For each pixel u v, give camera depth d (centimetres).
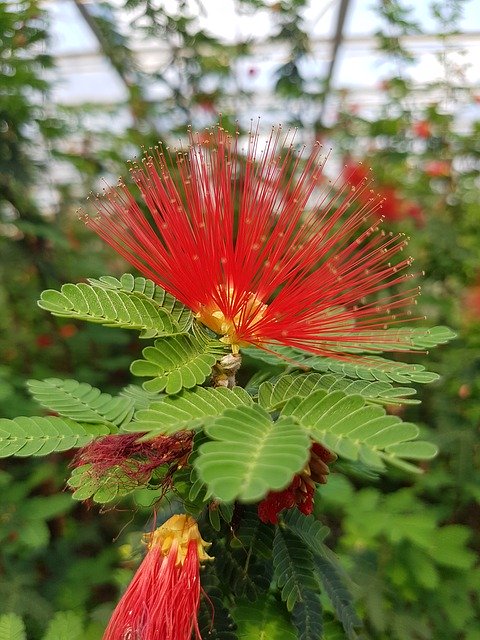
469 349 29
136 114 42
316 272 10
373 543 22
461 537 22
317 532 13
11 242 32
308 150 37
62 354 36
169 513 13
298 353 12
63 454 29
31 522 24
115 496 11
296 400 9
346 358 11
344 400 8
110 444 11
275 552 12
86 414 11
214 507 10
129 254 11
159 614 9
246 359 16
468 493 27
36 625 24
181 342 10
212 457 7
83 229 41
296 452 7
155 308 11
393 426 8
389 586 21
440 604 22
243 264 11
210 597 12
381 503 22
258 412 8
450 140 40
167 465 11
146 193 11
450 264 34
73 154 36
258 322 11
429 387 30
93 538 29
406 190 37
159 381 9
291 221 10
